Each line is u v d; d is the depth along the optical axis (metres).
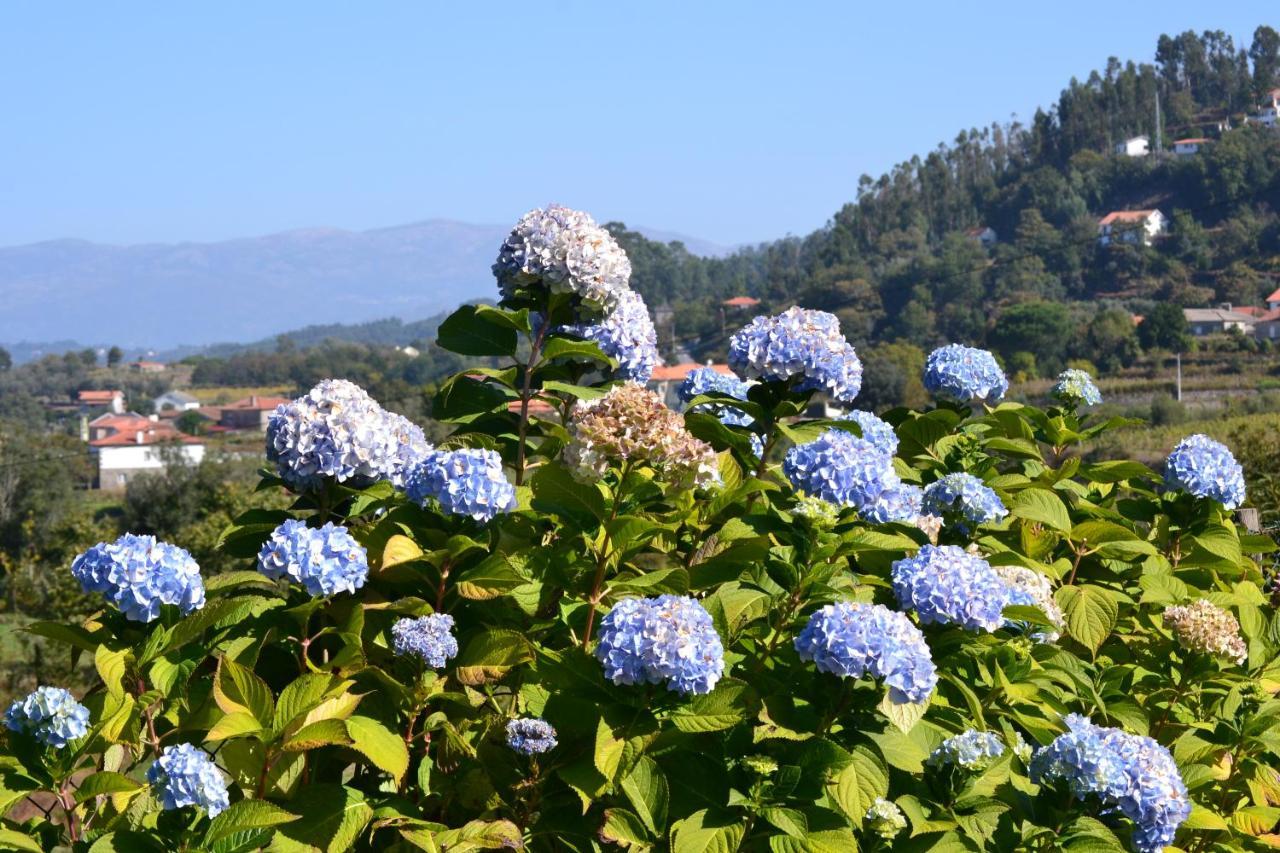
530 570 3.55
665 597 3.09
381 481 3.72
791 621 3.55
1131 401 95.50
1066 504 5.05
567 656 3.17
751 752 3.29
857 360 4.46
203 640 3.26
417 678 3.22
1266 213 158.88
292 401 3.61
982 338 119.56
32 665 17.48
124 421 148.12
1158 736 4.33
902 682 3.11
